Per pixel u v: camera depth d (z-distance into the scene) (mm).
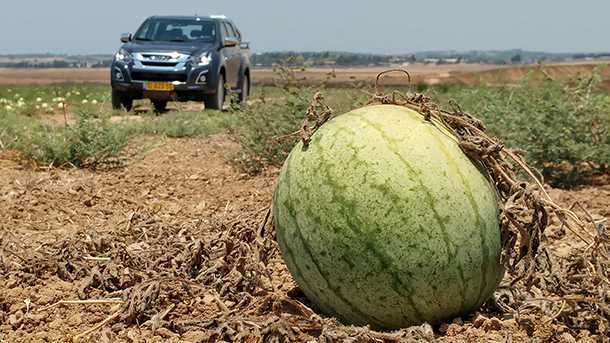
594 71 9711
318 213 3789
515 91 10289
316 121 4086
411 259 3703
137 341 4074
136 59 17125
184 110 16516
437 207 3699
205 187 8844
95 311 4605
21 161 10133
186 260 5180
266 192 8438
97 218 7391
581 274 4422
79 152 10000
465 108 10547
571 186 9156
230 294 4727
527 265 3975
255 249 4559
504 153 4031
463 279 3787
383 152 3746
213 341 4043
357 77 10117
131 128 12836
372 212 3699
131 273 5008
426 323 3771
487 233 3812
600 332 4055
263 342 3824
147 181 9133
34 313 4598
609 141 9562
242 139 10039
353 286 3801
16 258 5547
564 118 9242
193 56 17062
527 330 4027
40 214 7430
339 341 3668
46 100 21938
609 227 6707
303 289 4070
